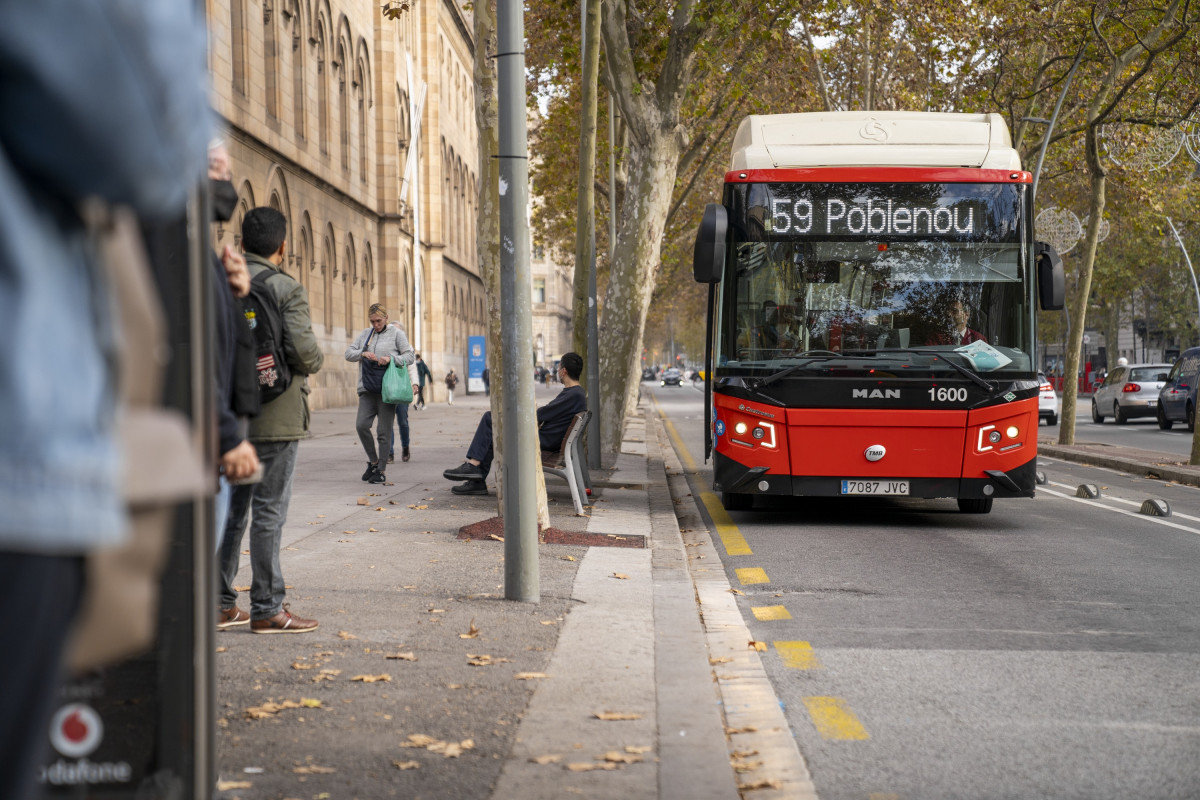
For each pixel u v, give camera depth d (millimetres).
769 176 11711
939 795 4117
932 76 29391
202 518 2693
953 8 25234
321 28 41594
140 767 2717
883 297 11617
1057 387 69750
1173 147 23781
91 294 1419
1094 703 5367
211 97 1544
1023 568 9383
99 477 1348
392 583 7895
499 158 7605
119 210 1399
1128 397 36281
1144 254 53844
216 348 4598
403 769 4117
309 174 39656
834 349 11609
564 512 12297
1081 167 30406
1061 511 13688
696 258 11117
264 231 6094
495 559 8945
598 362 18203
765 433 11594
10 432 1279
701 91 20078
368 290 50219
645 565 8953
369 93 49812
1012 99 25250
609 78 18406
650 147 17906
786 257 11688
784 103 29375
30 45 1214
